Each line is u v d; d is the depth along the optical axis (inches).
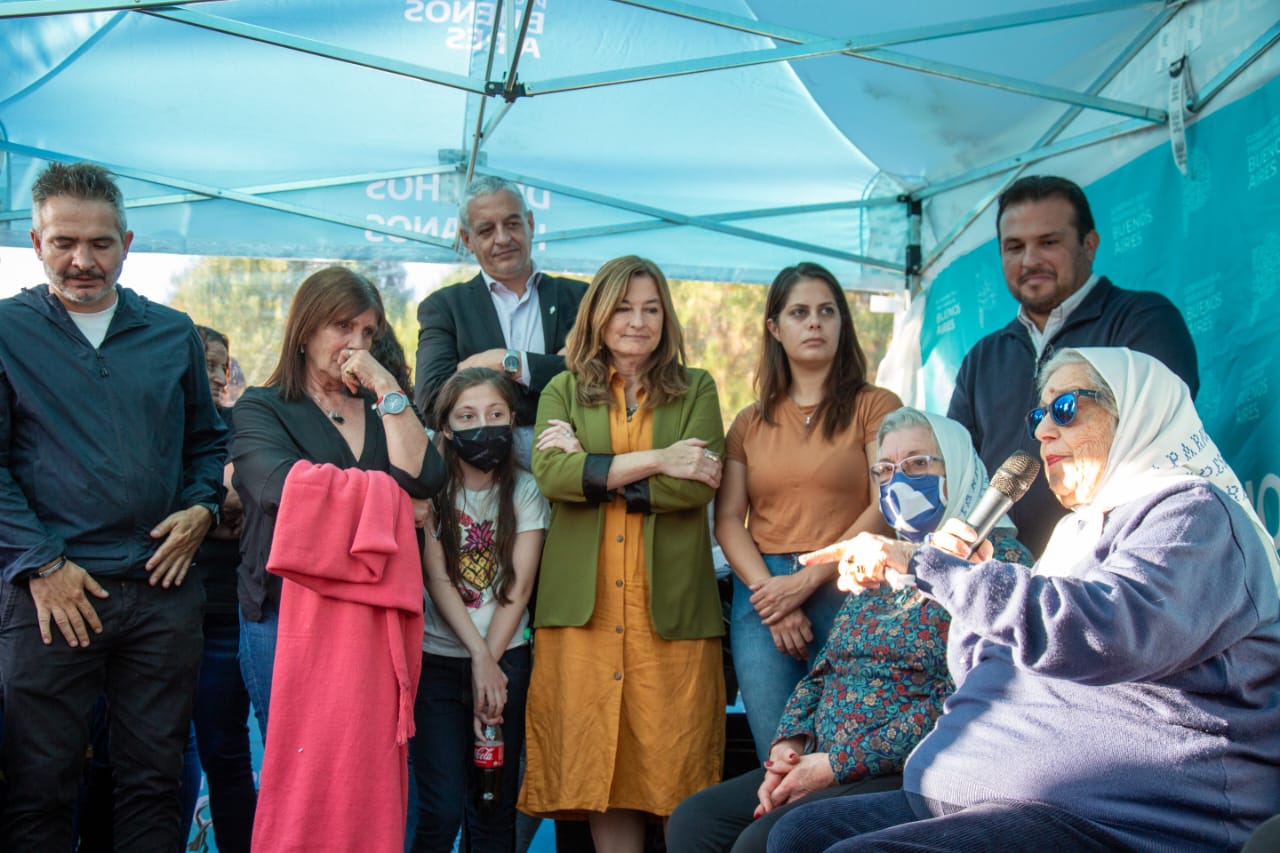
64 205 125.3
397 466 125.0
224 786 154.9
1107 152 173.0
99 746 147.9
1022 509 140.0
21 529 121.3
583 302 146.6
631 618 136.9
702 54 192.2
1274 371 135.3
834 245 232.4
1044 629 84.8
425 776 133.3
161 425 132.2
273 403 128.6
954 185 214.8
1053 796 87.3
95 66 187.0
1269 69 138.2
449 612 136.7
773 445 146.6
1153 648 82.7
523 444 153.3
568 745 134.0
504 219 166.4
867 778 112.4
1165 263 159.0
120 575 126.1
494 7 161.5
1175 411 93.7
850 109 202.5
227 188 218.1
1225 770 84.2
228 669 156.0
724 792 121.5
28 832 121.3
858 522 139.4
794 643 136.8
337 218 219.6
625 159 219.8
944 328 220.7
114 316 132.8
